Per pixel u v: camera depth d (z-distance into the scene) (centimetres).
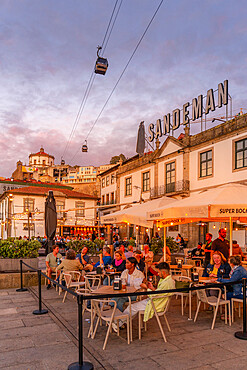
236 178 1981
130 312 518
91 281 958
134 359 446
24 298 842
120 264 816
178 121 2542
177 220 1009
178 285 691
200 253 1359
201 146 2308
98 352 472
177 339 526
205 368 417
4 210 4353
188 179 2423
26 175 8694
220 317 660
